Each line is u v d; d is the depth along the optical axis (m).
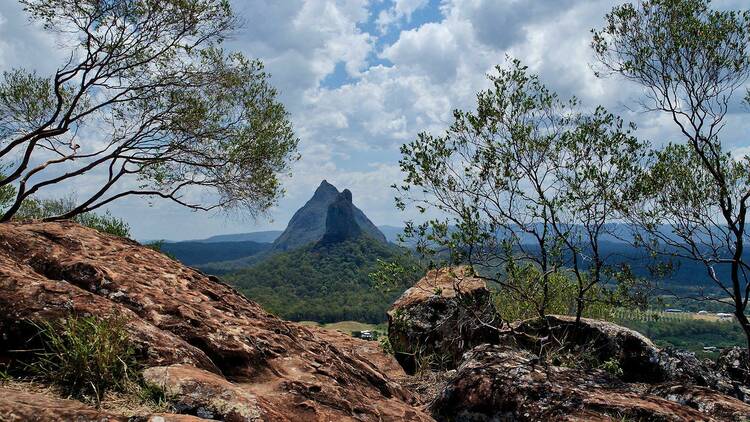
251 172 17.02
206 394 3.86
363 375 6.59
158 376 3.90
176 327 5.02
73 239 6.43
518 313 14.75
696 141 12.09
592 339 11.00
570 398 6.93
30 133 14.49
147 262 6.71
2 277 4.50
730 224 11.45
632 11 12.42
